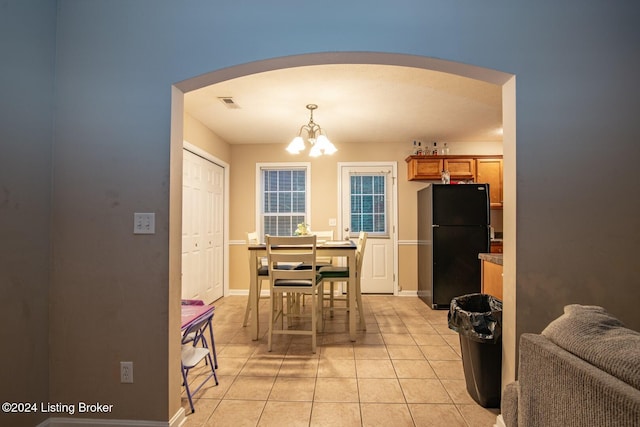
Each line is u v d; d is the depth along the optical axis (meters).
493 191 4.74
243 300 4.71
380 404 2.01
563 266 1.69
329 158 5.12
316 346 2.93
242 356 2.71
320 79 2.88
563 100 1.71
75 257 1.75
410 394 2.12
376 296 4.96
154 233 1.74
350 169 5.12
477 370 1.96
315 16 1.77
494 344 1.92
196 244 4.06
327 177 5.12
